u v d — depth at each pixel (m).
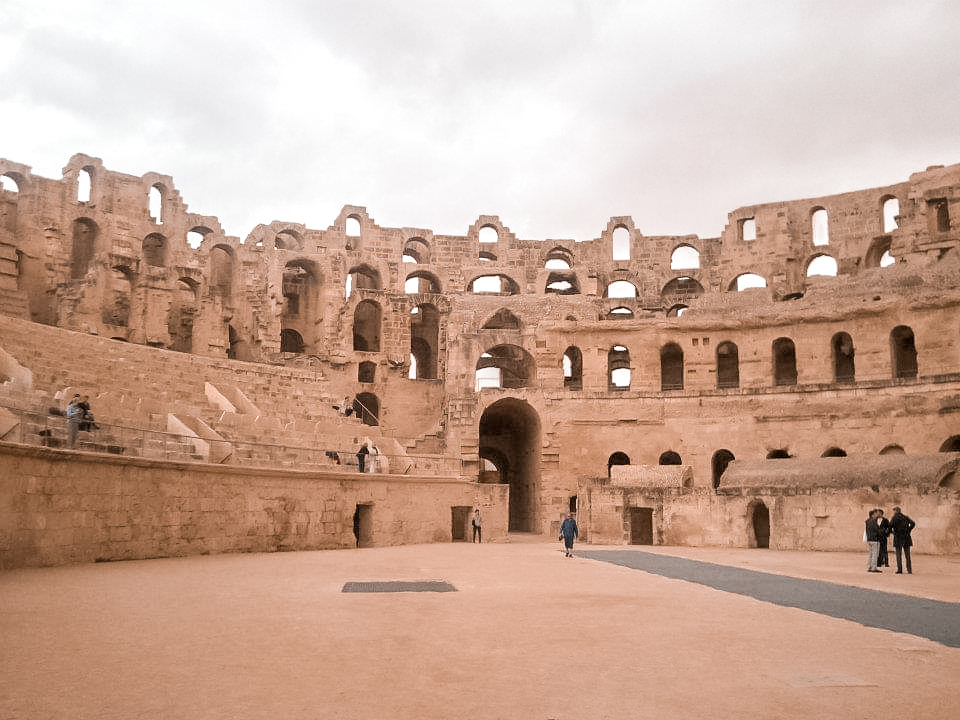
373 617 15.70
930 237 68.88
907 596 20.58
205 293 71.25
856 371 59.22
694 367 63.25
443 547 38.62
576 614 16.64
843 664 12.03
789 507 39.97
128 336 64.69
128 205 69.88
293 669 11.19
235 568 24.56
